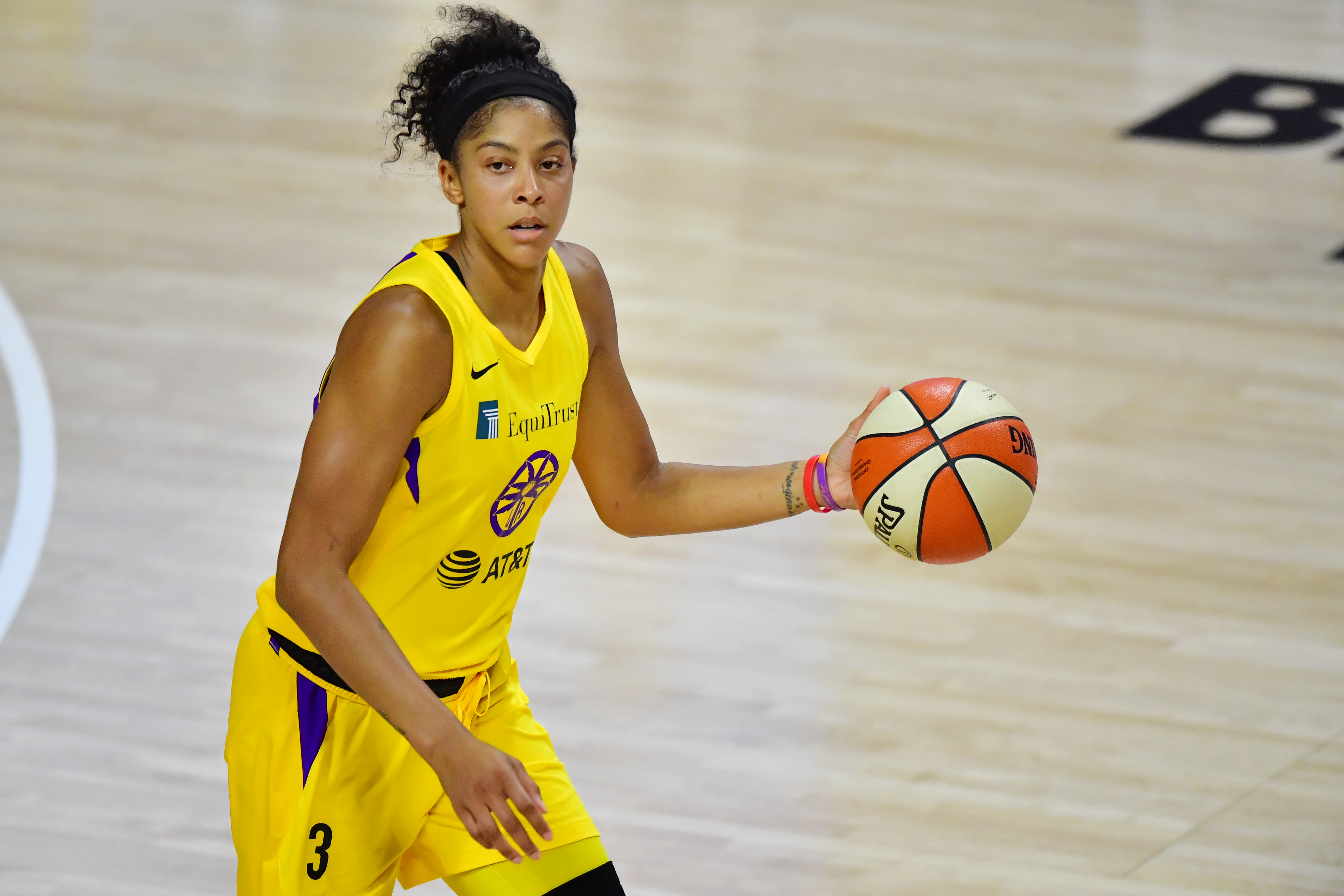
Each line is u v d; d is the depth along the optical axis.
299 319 21.03
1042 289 23.36
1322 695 14.01
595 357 8.16
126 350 19.77
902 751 12.93
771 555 16.12
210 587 14.84
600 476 8.58
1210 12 37.91
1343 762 13.02
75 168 25.45
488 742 7.96
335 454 6.81
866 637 14.65
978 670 14.19
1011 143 29.38
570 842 7.82
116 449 17.36
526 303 7.31
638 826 11.78
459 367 6.98
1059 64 34.00
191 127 27.52
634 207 25.55
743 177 27.14
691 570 15.71
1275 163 28.64
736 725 13.18
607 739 12.87
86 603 14.43
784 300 22.55
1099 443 18.86
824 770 12.62
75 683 13.22
